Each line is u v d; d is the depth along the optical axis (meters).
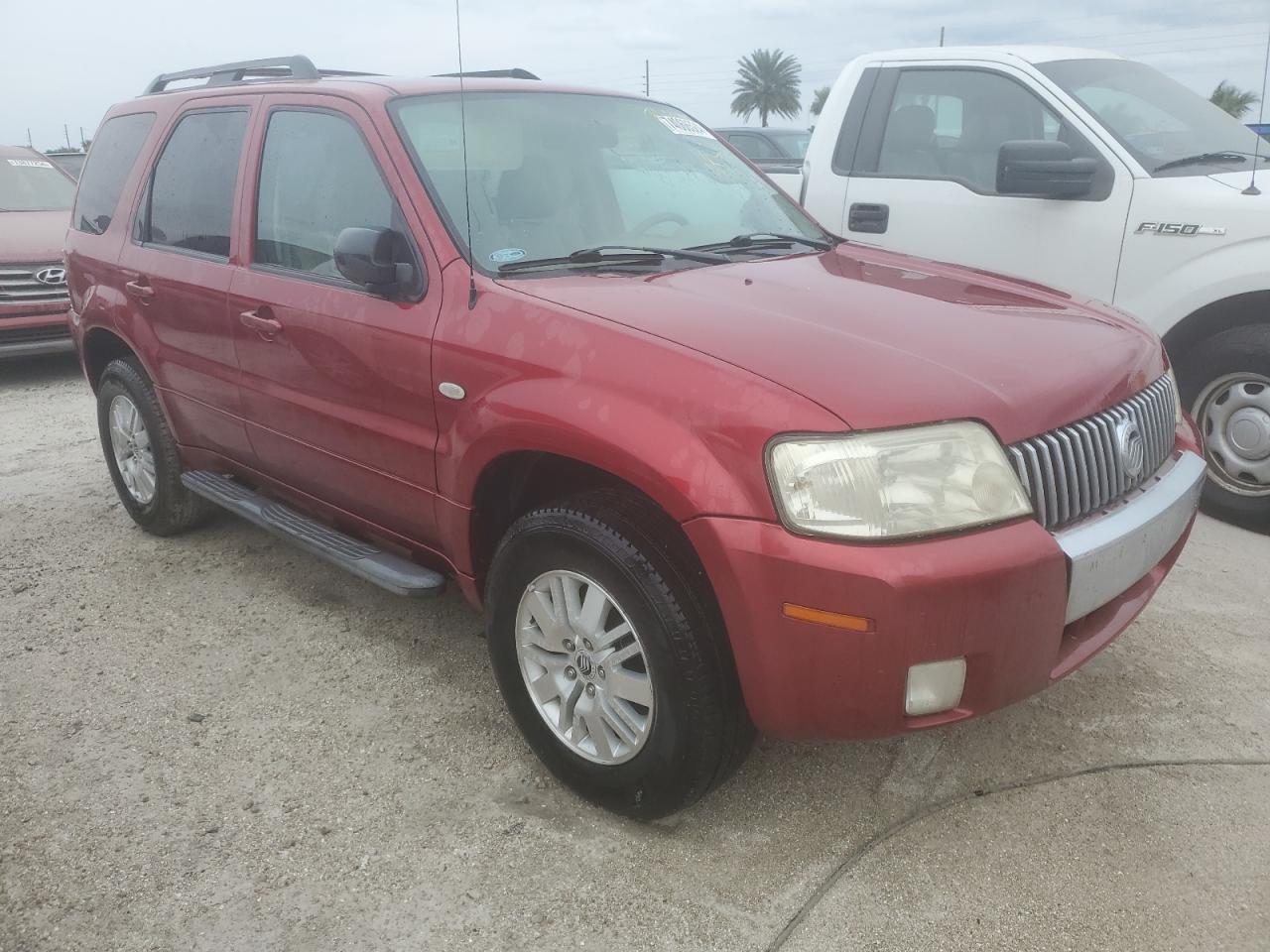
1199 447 3.08
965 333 2.60
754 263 3.18
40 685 3.41
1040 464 2.33
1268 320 4.39
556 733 2.72
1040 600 2.22
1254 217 4.27
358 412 3.14
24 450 6.22
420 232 2.96
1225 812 2.63
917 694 2.17
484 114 3.38
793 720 2.25
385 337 2.96
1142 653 3.43
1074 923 2.28
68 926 2.35
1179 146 4.80
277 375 3.45
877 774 2.83
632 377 2.37
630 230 3.34
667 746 2.42
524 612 2.73
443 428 2.84
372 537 3.40
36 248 8.05
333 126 3.34
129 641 3.71
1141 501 2.62
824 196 5.70
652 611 2.35
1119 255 4.63
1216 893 2.35
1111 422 2.55
